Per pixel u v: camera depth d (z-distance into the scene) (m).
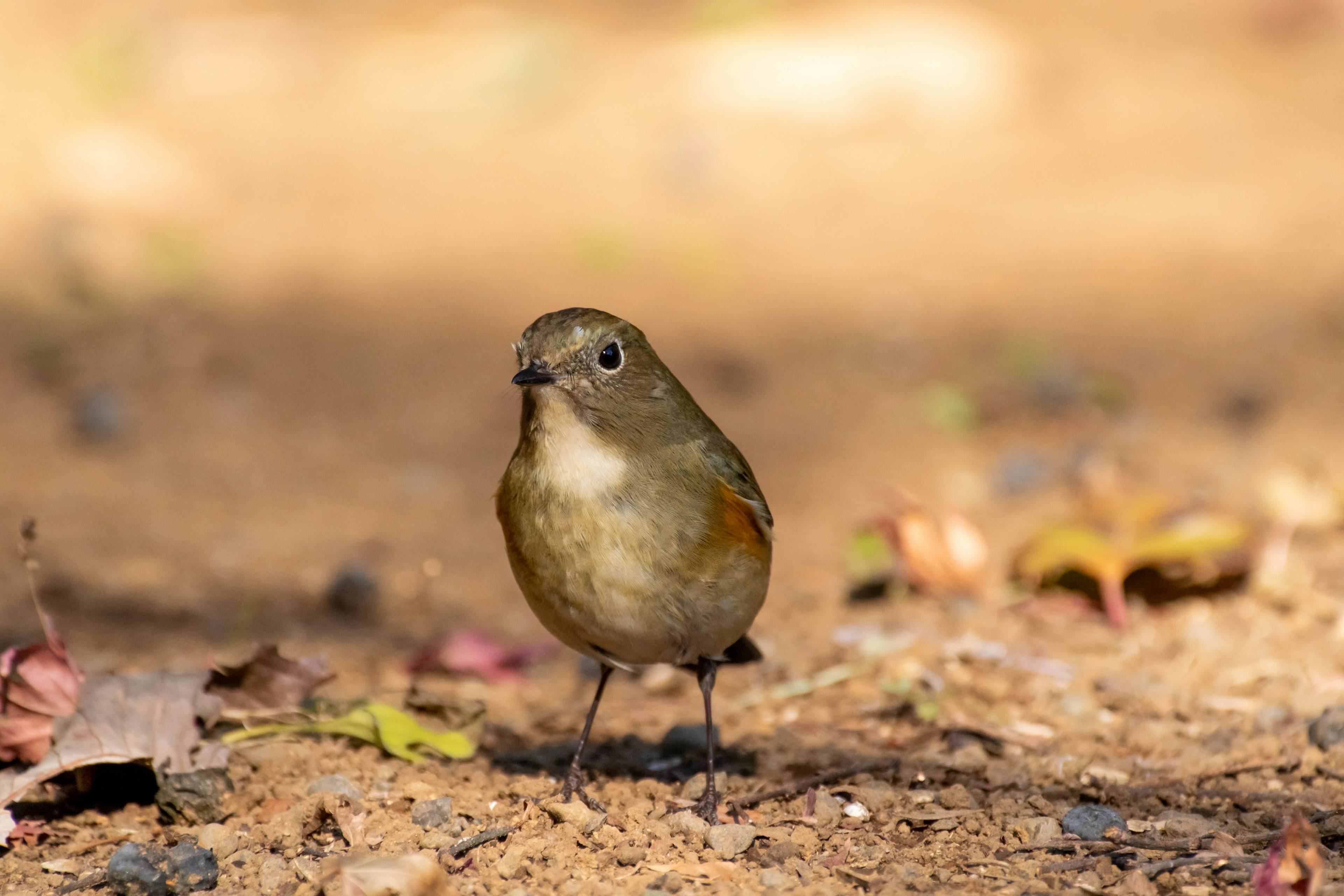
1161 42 26.47
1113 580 9.08
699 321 17.52
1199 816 6.04
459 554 12.10
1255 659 8.27
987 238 19.66
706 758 7.08
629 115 23.81
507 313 17.91
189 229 20.30
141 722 6.45
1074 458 12.98
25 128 22.77
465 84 24.95
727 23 26.22
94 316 17.73
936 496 12.95
